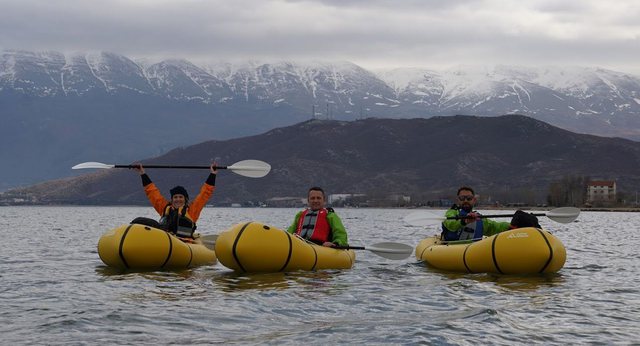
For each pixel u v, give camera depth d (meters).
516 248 12.31
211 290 10.49
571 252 19.27
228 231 12.38
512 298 10.14
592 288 11.25
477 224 14.21
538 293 10.61
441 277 12.34
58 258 16.45
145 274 12.23
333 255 13.15
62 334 7.61
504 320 8.46
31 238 25.94
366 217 69.00
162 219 14.19
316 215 13.66
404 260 15.34
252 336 7.61
